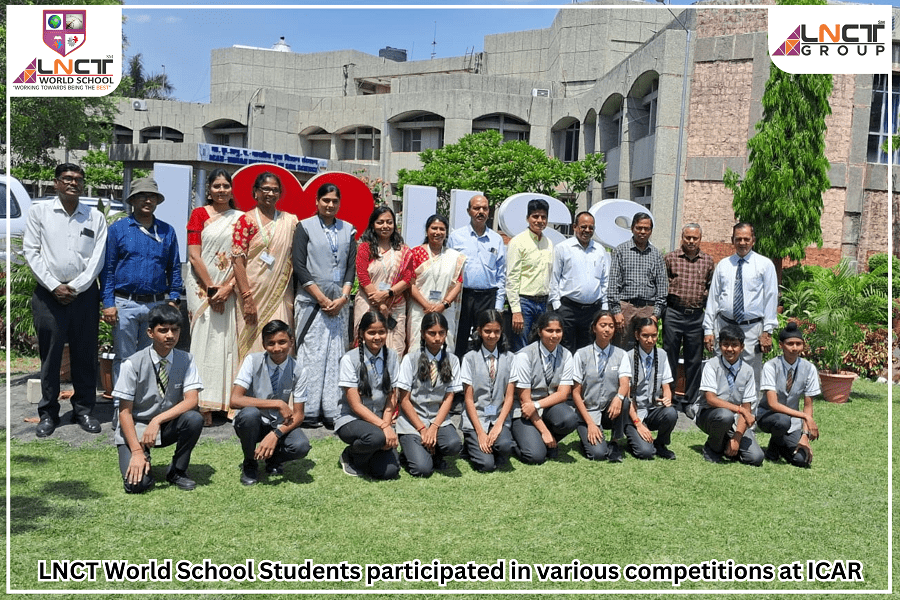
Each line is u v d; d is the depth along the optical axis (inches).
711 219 531.5
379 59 1464.1
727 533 160.6
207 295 221.5
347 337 234.2
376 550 147.3
